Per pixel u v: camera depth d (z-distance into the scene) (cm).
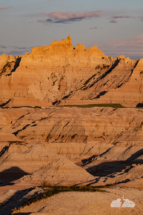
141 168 7138
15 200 4097
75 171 6156
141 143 11744
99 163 9444
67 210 3578
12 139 12312
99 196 4081
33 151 7881
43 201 3772
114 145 11388
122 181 6159
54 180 5825
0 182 7088
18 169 7462
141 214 3872
